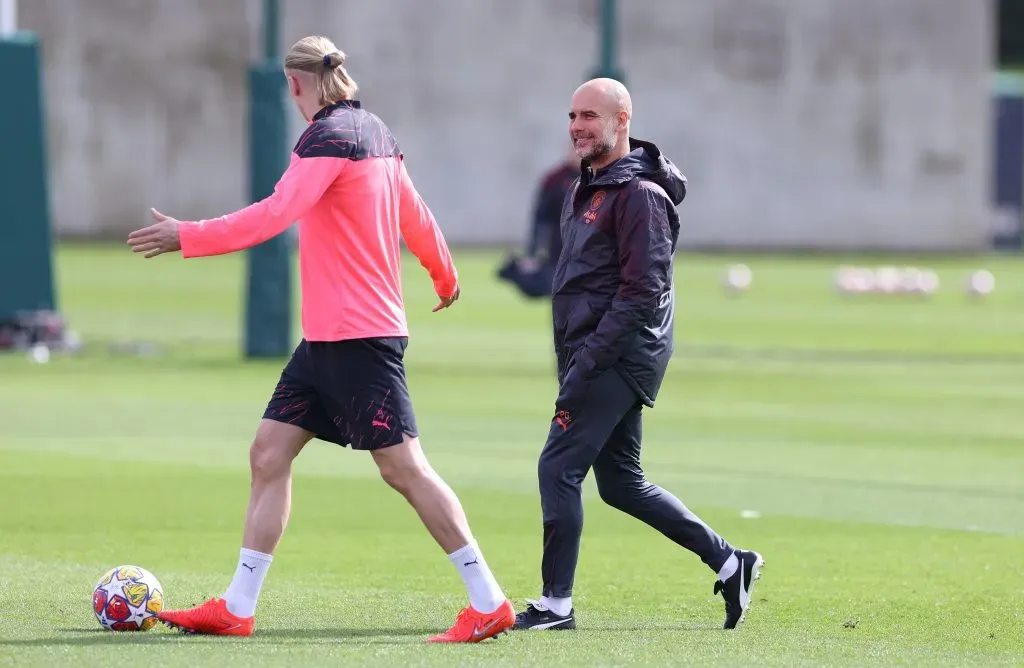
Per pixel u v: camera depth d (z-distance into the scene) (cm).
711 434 5184
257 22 16825
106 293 11169
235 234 2156
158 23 16775
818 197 18512
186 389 6109
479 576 2308
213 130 16900
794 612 2628
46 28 16638
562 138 17825
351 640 2305
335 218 2258
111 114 16800
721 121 18162
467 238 17712
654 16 17875
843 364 7656
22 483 3938
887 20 18538
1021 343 8975
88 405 5578
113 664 2095
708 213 18250
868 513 3731
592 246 2409
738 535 3422
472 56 17588
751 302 11862
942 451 4844
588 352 2369
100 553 3070
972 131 18912
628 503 2489
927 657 2275
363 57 17312
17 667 2067
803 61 18325
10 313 7294
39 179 7275
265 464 2320
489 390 6312
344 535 3328
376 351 2272
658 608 2655
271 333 7306
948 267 16688
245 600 2319
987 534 3469
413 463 2300
